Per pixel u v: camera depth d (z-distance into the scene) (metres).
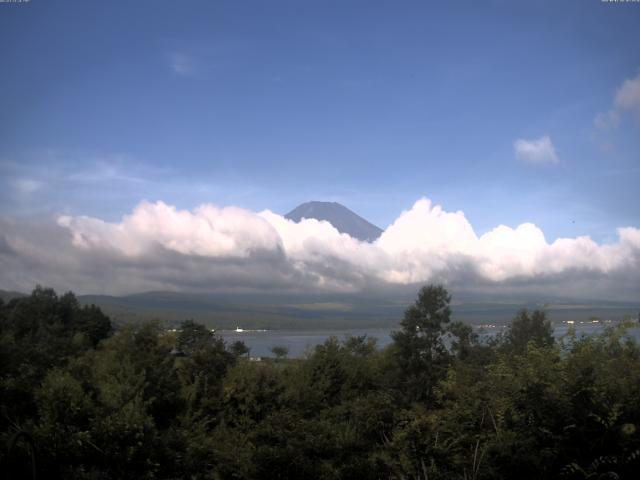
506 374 6.73
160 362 16.55
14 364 12.68
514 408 6.31
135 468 9.80
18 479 8.61
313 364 19.92
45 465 9.03
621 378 6.36
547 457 5.81
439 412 7.11
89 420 10.05
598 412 5.95
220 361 18.05
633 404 6.02
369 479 6.94
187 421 13.48
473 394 7.03
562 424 6.05
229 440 12.84
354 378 20.41
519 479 5.93
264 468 7.25
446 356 21.59
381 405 8.67
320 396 18.05
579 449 5.93
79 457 9.36
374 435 8.39
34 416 10.88
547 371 6.36
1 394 11.23
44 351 14.33
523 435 6.10
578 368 6.41
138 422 10.04
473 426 6.85
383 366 22.36
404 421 7.51
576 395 6.11
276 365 20.83
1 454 8.45
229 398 16.44
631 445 5.82
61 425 9.73
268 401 16.58
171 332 18.94
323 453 7.46
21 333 26.06
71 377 11.02
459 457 6.45
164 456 10.36
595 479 5.87
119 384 11.65
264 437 8.18
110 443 9.65
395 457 7.03
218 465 9.13
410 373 21.27
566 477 5.93
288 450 7.32
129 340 16.97
